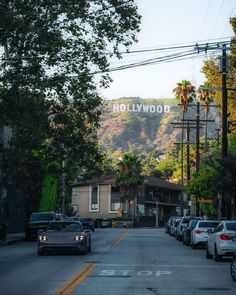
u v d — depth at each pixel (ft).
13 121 103.04
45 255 88.53
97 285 51.11
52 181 183.01
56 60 99.40
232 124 165.37
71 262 75.51
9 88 98.73
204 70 176.86
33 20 95.66
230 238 76.18
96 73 103.71
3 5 92.79
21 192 178.60
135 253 94.32
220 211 121.80
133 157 318.86
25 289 48.06
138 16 101.91
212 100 280.72
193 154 322.55
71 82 102.42
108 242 131.85
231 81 171.22
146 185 353.92
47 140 125.18
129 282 53.62
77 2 97.91
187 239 119.55
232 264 56.29
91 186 354.54
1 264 72.43
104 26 99.71
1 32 93.76
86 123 115.24
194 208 260.01
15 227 192.54
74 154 115.44
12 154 112.47
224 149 115.03
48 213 146.82
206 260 81.15
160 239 152.97
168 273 62.39
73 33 99.25
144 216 343.05
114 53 102.37
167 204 373.40
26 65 98.12
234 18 157.07
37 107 101.76
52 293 45.62
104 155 119.14
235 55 154.10
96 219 334.03
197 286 51.13
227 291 47.78
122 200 327.67
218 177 107.86
